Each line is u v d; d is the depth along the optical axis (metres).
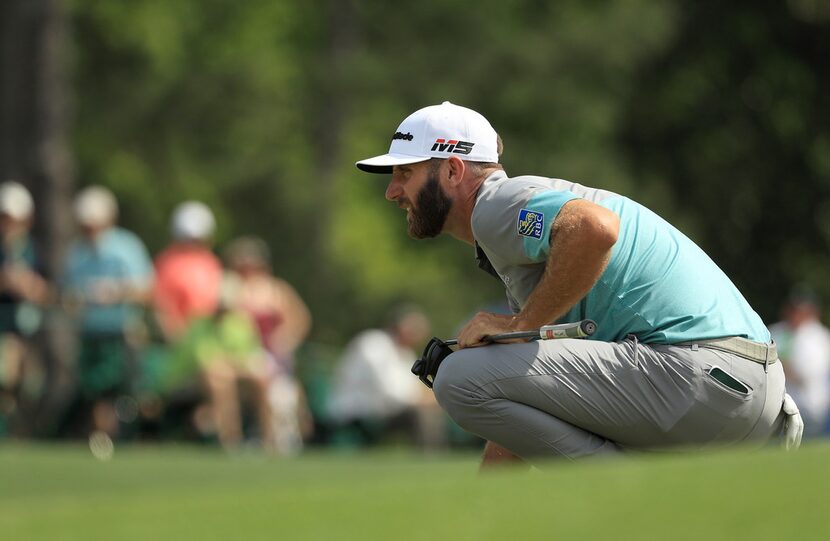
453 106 16.09
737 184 92.81
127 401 37.16
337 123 78.06
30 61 62.25
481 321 15.36
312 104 78.25
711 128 91.88
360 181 80.44
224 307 38.09
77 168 76.06
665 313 15.09
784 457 10.83
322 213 74.00
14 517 11.21
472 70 76.50
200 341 37.56
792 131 92.62
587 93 78.06
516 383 15.08
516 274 15.51
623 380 14.95
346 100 77.75
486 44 77.00
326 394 43.62
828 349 45.94
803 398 45.38
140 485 25.34
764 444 15.42
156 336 41.22
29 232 61.28
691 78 90.31
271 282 41.19
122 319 37.06
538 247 14.80
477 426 15.34
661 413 14.96
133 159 76.19
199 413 37.66
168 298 37.72
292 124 78.38
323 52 82.38
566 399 15.02
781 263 94.00
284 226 73.81
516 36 78.00
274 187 74.44
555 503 10.11
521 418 15.12
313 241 73.38
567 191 14.98
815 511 9.68
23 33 62.38
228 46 84.75
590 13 80.44
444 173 15.78
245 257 40.34
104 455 29.58
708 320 15.07
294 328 41.78
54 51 62.69
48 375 37.59
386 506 10.28
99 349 36.97
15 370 37.41
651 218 15.59
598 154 80.44
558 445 15.10
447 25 77.75
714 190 92.50
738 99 92.12
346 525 9.93
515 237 14.98
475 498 10.32
